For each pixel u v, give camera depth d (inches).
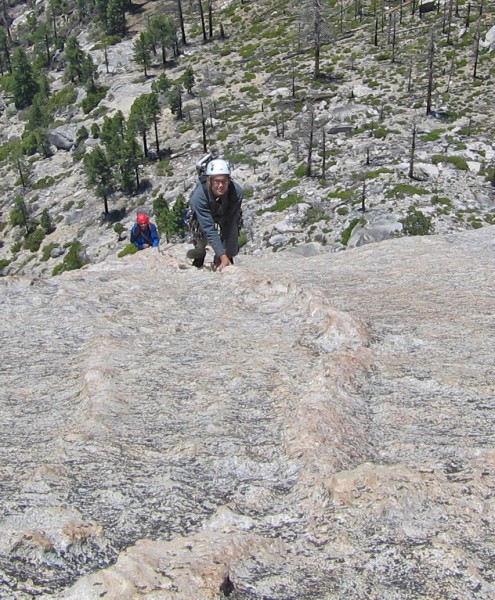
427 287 293.4
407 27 3713.1
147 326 225.3
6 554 107.0
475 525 112.6
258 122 3127.5
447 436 140.4
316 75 3341.5
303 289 229.5
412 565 103.7
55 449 137.9
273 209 2415.1
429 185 2333.9
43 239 3147.1
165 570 100.0
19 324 235.6
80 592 96.6
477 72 3120.1
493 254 374.6
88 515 117.3
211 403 158.6
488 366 178.4
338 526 112.5
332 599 97.9
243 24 4301.2
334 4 4153.5
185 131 3302.2
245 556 105.3
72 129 3740.2
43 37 5083.7
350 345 190.2
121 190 3134.8
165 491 123.6
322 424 139.7
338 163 2613.2
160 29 4052.7
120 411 156.6
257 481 126.7
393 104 2989.7
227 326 218.1
